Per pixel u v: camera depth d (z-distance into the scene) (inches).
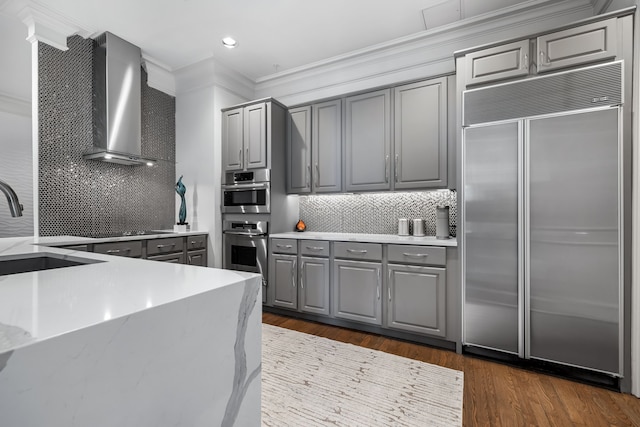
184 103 148.4
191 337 25.5
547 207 78.2
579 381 74.6
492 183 85.4
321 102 128.9
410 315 98.3
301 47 126.0
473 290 88.0
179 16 105.9
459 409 63.3
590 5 92.4
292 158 136.1
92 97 120.1
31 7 97.8
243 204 134.9
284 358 86.4
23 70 128.6
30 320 18.9
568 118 76.0
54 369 16.8
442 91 104.3
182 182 149.1
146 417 21.9
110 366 19.6
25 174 165.5
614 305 71.1
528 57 81.4
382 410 62.8
